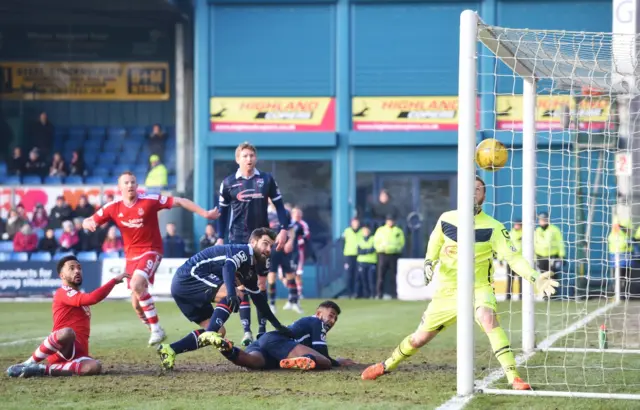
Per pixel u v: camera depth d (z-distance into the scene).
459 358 16.45
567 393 16.30
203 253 20.03
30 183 61.41
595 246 49.22
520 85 55.88
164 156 66.12
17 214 55.34
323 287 55.56
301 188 58.28
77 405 15.18
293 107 58.12
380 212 55.78
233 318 35.47
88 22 66.31
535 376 19.20
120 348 24.84
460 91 16.67
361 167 57.94
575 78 21.34
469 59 16.67
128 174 23.30
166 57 67.00
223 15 58.28
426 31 57.56
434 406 15.02
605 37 19.45
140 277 23.34
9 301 48.28
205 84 58.34
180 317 36.72
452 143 57.16
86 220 23.41
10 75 66.81
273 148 58.31
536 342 26.00
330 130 58.12
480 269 16.95
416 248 57.59
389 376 18.89
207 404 15.24
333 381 18.09
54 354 19.02
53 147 66.25
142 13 63.22
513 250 16.58
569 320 34.28
